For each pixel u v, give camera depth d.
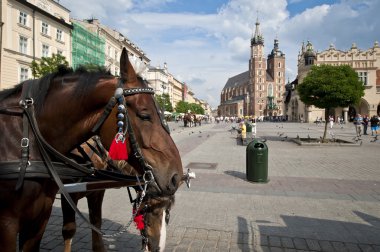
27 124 2.12
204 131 34.12
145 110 1.92
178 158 1.96
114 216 5.80
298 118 71.56
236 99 160.38
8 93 2.29
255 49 130.62
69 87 2.15
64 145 2.19
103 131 2.01
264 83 129.25
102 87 2.01
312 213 6.08
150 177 1.87
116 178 2.35
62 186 2.06
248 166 8.89
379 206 6.56
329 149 17.00
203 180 9.00
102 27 57.22
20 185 1.96
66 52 41.19
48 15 36.81
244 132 21.38
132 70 2.00
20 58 33.38
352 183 8.66
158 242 1.93
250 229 5.22
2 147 2.08
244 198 7.12
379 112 61.34
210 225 5.39
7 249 2.03
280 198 7.14
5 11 31.44
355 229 5.25
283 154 14.87
